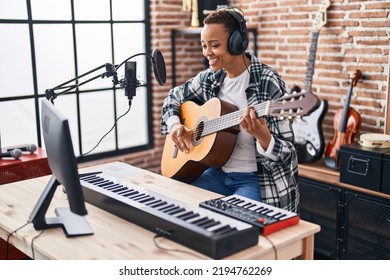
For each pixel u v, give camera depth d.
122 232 1.69
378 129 3.42
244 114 1.94
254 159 2.31
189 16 4.44
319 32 3.65
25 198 2.07
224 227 1.55
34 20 3.62
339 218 3.12
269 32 4.06
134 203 1.76
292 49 3.90
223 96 2.43
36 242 1.63
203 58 4.61
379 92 3.38
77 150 4.02
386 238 2.91
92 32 3.98
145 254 1.52
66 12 3.80
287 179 2.23
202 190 2.10
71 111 3.94
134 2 4.20
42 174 3.05
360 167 2.98
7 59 3.53
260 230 1.63
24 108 3.67
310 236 1.70
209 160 2.30
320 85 3.75
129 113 4.32
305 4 3.74
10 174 2.89
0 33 3.47
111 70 2.15
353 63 3.51
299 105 1.82
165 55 4.33
